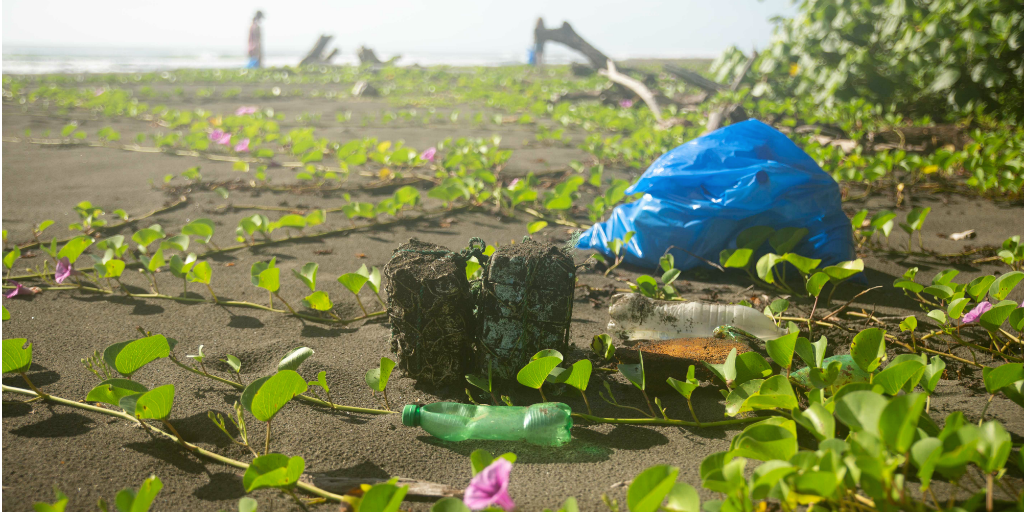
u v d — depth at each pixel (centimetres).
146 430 105
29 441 103
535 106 553
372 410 112
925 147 337
